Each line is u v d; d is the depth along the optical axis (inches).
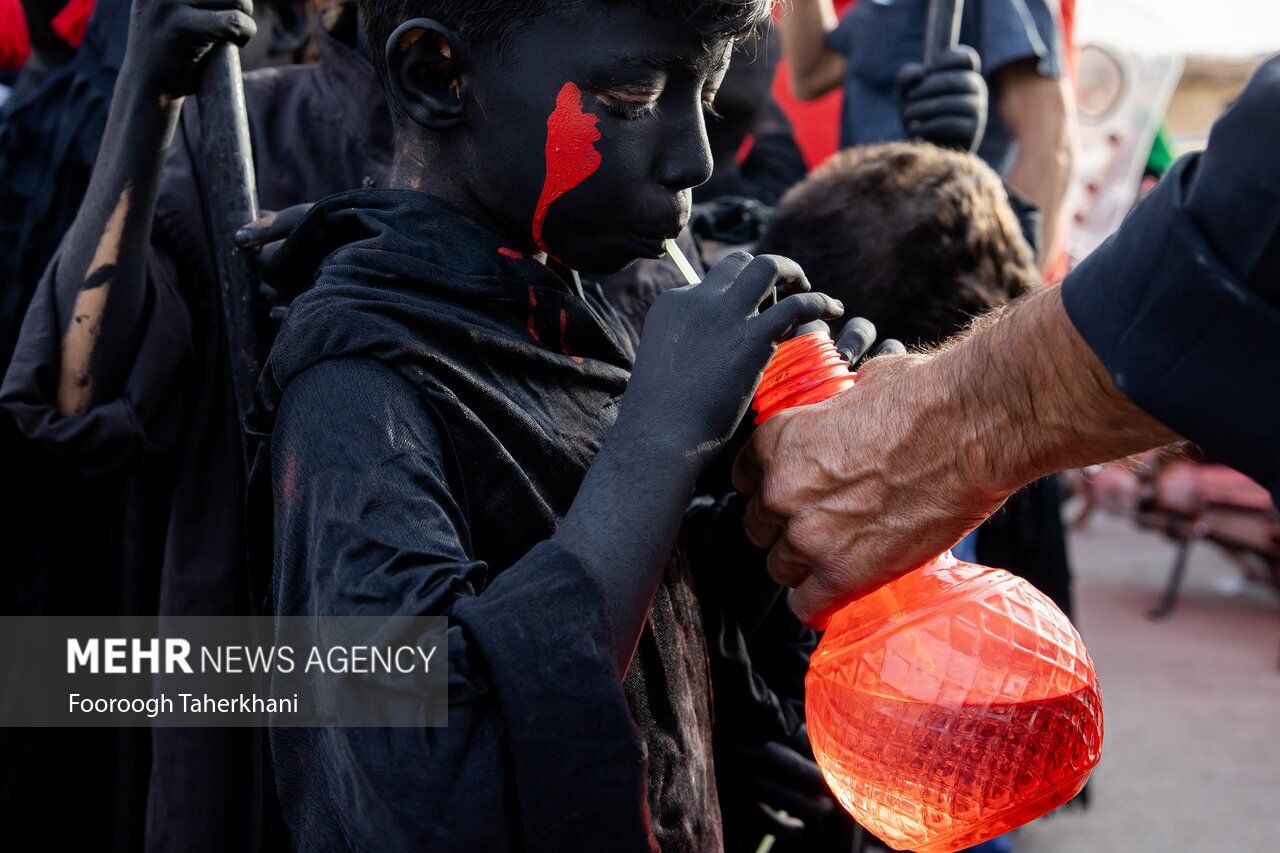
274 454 34.0
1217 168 29.6
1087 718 35.8
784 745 51.6
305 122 59.4
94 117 67.4
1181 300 29.7
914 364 37.9
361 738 30.0
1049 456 34.4
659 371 34.2
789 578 39.6
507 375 36.3
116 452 51.5
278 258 39.1
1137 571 270.5
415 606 30.0
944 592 36.2
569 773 30.0
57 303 50.8
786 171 107.3
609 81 33.7
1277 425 29.2
